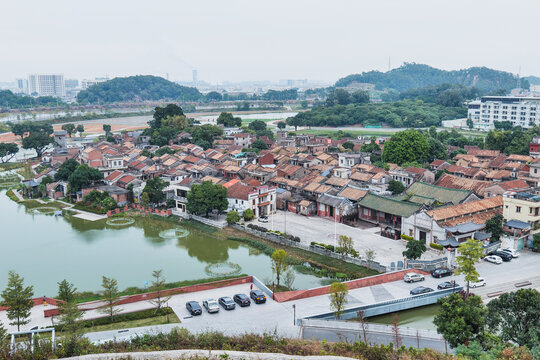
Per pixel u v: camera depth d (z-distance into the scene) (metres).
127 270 85.44
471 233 88.62
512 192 91.31
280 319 61.84
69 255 93.94
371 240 96.88
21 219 120.62
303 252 92.44
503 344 47.56
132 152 185.50
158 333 54.34
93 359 44.25
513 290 69.69
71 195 137.25
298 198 121.88
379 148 189.25
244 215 112.75
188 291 72.38
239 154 173.50
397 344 49.88
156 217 120.38
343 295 61.72
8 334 53.50
